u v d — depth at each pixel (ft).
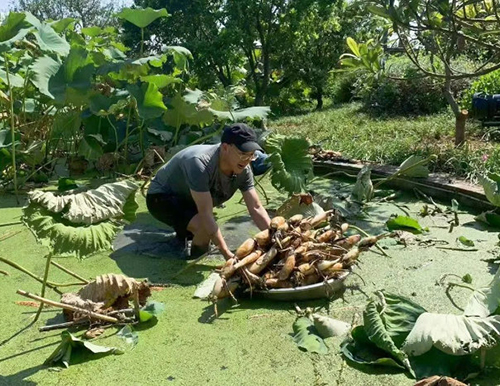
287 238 9.04
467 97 23.77
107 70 16.85
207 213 9.82
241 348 7.52
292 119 28.86
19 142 16.22
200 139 16.81
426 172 14.08
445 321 6.84
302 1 40.86
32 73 15.20
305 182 13.37
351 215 12.87
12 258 11.19
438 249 10.66
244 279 8.78
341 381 6.66
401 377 6.68
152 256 10.95
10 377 7.02
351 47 14.30
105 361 7.32
